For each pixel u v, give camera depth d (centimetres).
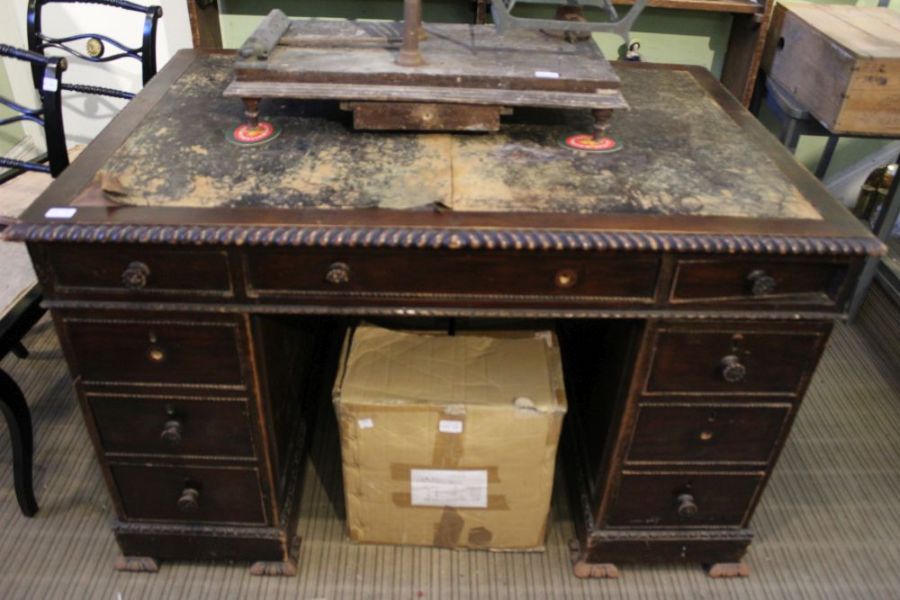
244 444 131
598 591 148
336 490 167
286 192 112
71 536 155
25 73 218
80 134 224
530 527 149
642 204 112
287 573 148
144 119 132
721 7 185
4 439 177
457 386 135
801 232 108
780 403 128
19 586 145
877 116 168
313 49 132
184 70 154
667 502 142
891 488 173
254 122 128
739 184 120
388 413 131
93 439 130
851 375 206
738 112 147
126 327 116
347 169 118
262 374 124
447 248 107
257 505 140
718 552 148
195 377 122
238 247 106
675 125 139
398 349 143
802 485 173
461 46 137
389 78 124
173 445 131
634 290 112
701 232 106
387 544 155
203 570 150
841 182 243
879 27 181
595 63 132
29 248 107
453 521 148
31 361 199
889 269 217
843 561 156
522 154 125
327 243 103
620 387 129
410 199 111
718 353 121
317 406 183
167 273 109
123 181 113
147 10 172
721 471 137
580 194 114
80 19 203
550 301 114
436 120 126
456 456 137
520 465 138
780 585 151
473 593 147
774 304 114
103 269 109
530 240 103
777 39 197
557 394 134
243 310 113
